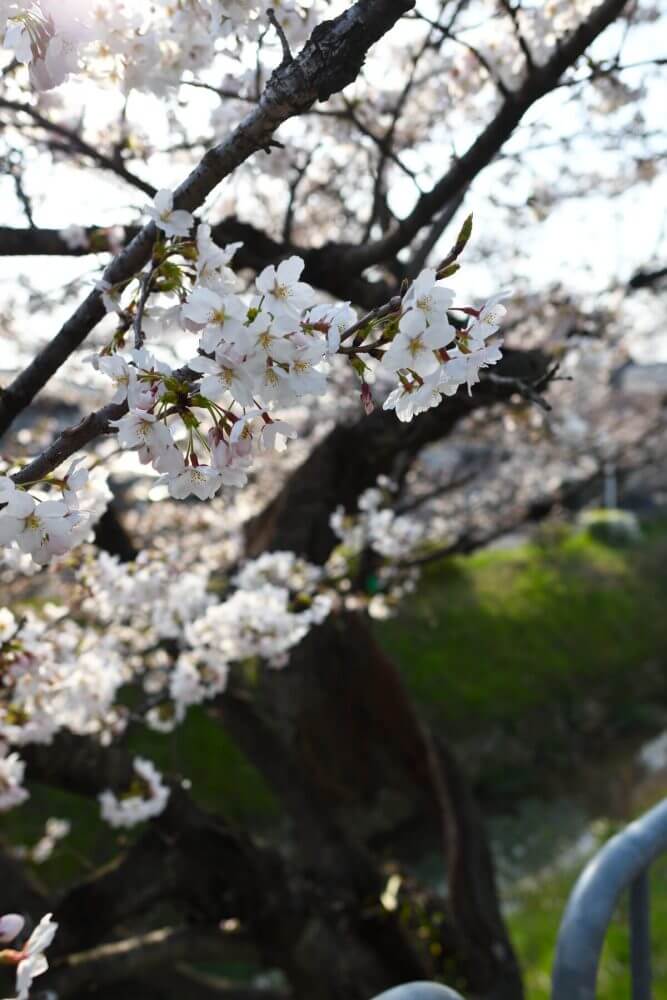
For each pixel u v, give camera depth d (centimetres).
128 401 96
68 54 110
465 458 771
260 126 109
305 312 95
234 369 90
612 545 1506
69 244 219
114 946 301
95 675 233
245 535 387
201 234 110
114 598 242
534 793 1010
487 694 1088
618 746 1127
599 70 201
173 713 295
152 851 302
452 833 400
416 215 217
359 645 366
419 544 492
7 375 332
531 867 818
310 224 351
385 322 95
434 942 357
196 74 172
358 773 379
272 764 356
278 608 258
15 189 226
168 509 484
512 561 1375
